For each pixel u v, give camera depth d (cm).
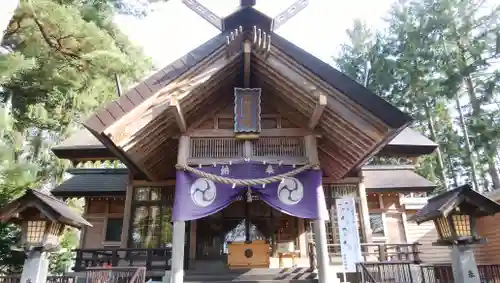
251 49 835
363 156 884
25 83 1288
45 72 1216
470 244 605
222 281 830
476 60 1952
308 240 1088
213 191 800
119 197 1245
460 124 2273
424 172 2250
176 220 766
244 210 1127
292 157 845
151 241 1066
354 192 1116
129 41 1373
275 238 1095
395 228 1255
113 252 913
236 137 843
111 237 1244
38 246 574
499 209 594
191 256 1065
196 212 779
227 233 1105
